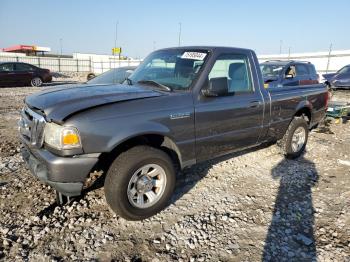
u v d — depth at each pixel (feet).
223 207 11.94
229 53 13.26
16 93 48.65
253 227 10.68
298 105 17.01
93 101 9.86
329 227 10.82
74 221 10.55
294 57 103.19
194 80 11.91
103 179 13.53
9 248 9.07
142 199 10.63
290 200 12.67
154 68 13.66
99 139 9.39
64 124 9.06
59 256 8.87
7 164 15.15
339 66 90.43
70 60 130.93
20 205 11.37
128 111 10.00
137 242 9.66
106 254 9.05
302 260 9.12
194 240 9.83
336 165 16.94
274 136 15.99
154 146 11.50
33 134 10.04
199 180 14.24
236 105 13.14
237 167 16.01
